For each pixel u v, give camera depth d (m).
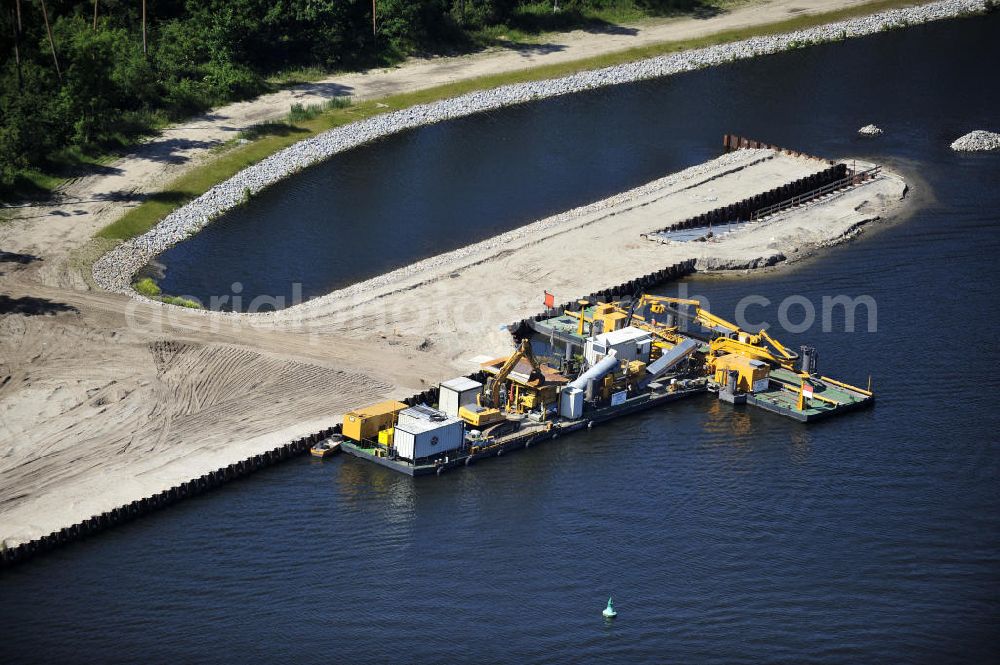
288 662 77.44
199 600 82.62
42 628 79.62
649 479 97.56
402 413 99.62
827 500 94.75
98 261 130.38
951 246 141.62
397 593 84.06
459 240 143.62
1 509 89.00
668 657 78.69
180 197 149.25
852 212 151.25
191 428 100.06
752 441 103.00
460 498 94.62
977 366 113.94
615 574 86.38
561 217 148.88
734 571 86.75
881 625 81.81
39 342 110.88
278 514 91.81
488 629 80.88
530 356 103.25
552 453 101.19
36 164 150.62
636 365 109.06
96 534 88.44
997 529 91.50
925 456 100.44
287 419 102.12
